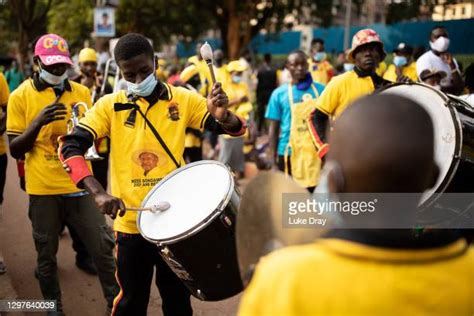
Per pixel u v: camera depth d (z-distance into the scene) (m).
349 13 17.25
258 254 1.73
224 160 7.91
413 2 20.62
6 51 35.44
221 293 2.87
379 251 1.29
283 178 1.82
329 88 4.41
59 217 4.02
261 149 8.93
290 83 5.51
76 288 4.75
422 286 1.28
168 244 2.71
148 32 23.00
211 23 24.48
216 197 2.79
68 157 3.01
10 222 6.48
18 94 3.98
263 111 12.36
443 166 3.00
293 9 22.98
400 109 1.32
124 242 3.17
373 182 1.31
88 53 6.20
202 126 3.30
